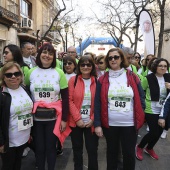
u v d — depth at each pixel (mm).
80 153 3389
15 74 2848
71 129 3373
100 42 21125
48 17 26062
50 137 3199
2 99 2775
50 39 25578
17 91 2957
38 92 3182
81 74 3371
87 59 3252
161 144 5062
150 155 4379
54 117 3205
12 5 15859
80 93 3277
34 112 3123
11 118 2844
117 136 3162
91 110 3314
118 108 3055
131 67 4820
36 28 21172
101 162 4156
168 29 20406
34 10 21062
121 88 3041
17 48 3629
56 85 3197
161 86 4070
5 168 2982
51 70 3248
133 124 3098
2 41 15336
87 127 3262
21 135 2959
